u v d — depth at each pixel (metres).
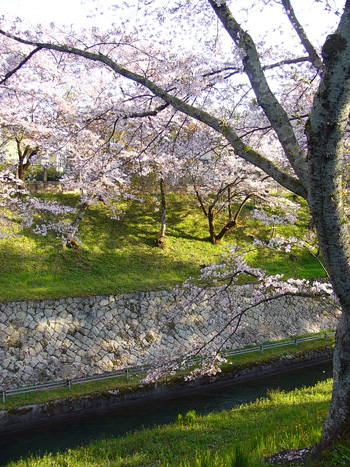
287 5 5.97
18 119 10.64
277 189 19.17
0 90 9.73
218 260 19.55
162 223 19.94
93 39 8.90
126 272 17.08
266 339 16.86
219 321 16.02
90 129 9.68
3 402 10.88
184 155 9.88
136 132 8.84
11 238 16.84
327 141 3.58
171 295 15.55
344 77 3.37
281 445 5.95
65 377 12.84
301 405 9.55
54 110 10.50
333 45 3.37
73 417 11.16
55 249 17.16
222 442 7.66
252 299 16.83
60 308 13.46
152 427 10.61
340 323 4.77
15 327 12.64
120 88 9.76
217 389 13.22
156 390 12.40
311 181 3.82
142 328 14.62
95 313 13.96
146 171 11.99
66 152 11.04
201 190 20.62
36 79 9.92
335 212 3.91
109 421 11.02
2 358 12.19
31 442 9.87
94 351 13.55
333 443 4.67
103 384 12.29
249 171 15.61
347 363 4.60
